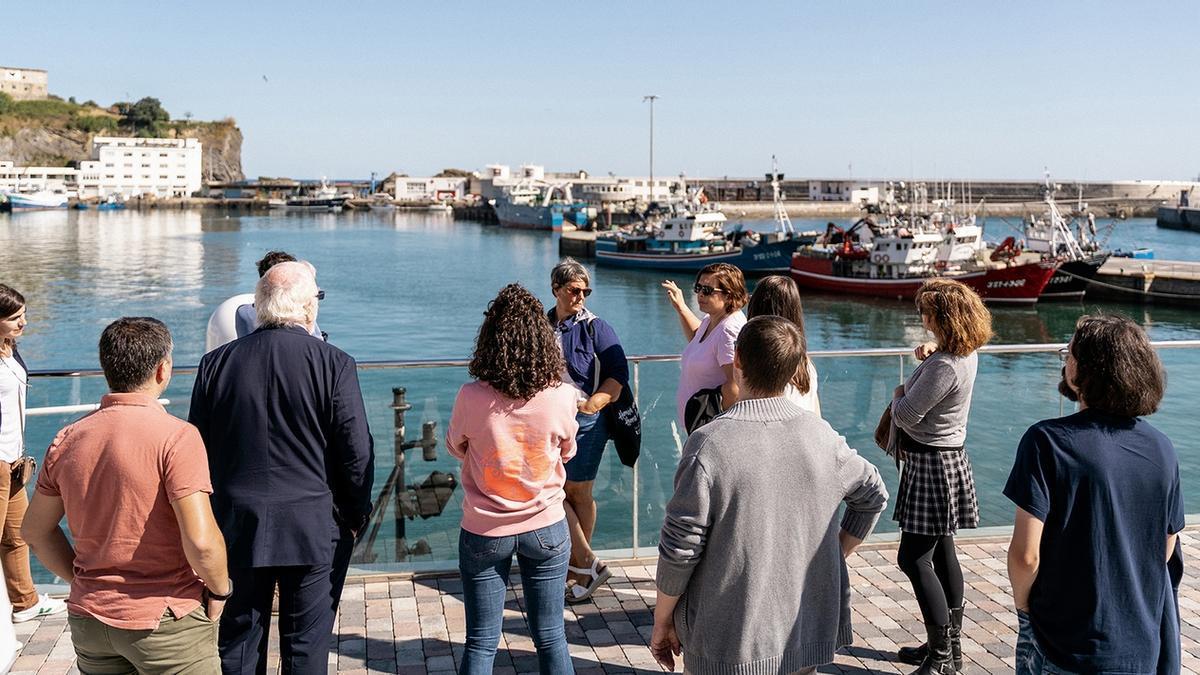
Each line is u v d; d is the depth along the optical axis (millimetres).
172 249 88688
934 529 4504
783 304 4488
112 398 3338
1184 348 6586
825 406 6410
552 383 4035
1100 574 2984
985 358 6434
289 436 3723
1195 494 6699
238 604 3730
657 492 6258
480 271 76000
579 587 5469
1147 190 185625
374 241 109312
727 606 3078
